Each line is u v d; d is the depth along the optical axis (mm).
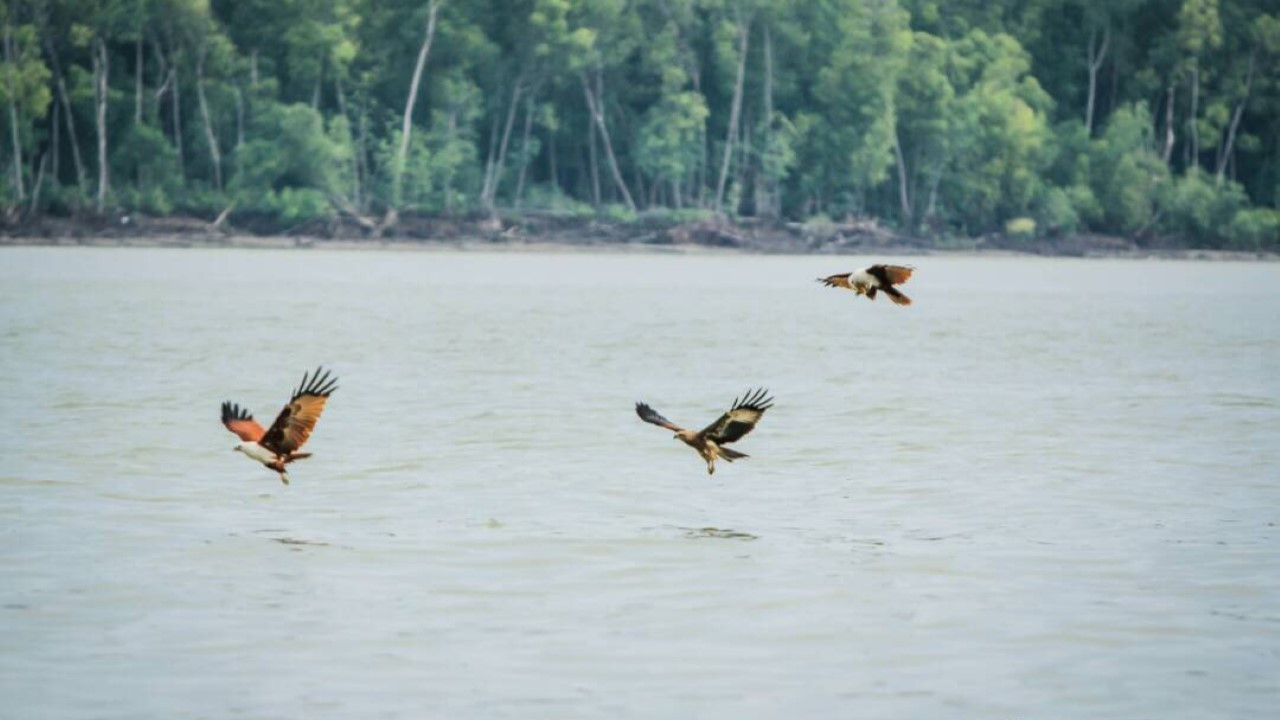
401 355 47938
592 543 22062
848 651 17359
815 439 31953
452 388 39719
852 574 20484
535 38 119812
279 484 26281
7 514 23594
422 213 121562
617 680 16406
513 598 19266
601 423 33656
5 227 114062
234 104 118375
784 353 50781
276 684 16219
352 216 119312
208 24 116250
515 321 61875
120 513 23766
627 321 63125
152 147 116250
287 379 41125
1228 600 19375
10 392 37500
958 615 18672
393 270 98875
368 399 37312
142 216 116938
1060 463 29156
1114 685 16344
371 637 17703
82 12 114188
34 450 29172
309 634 17797
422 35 121500
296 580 20000
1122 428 33781
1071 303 79188
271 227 119062
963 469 28453
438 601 19125
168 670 16609
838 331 60406
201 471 27297
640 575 20391
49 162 121938
